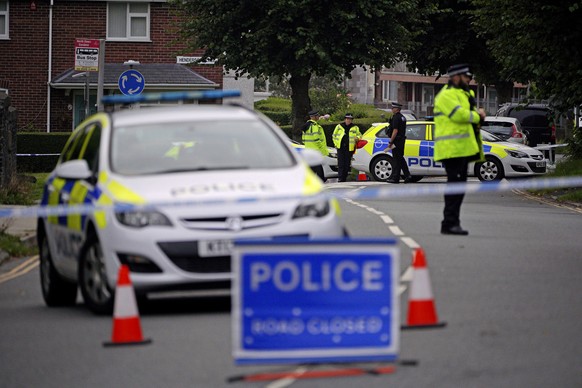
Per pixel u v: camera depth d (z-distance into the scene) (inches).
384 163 4035.4
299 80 5526.6
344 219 2363.4
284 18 4995.1
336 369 1006.4
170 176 1336.1
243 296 966.4
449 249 1830.7
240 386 955.3
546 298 1365.7
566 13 3287.4
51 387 979.3
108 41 5856.3
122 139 1421.0
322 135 3993.6
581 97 3408.0
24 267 1866.4
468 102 2018.9
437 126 2031.3
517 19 3368.6
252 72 5167.3
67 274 1425.9
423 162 3949.3
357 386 945.5
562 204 3009.4
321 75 5285.4
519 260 1700.3
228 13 5167.3
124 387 966.4
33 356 1105.4
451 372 992.2
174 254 1247.5
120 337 1140.5
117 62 5876.0
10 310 1428.4
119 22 5866.1
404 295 1396.4
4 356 1108.5
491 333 1155.3
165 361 1057.5
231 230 1256.8
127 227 1261.1
